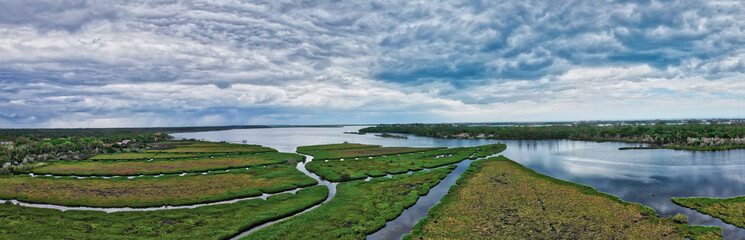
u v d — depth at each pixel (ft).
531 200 158.40
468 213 141.79
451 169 253.65
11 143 367.45
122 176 233.96
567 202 154.10
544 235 117.50
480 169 243.60
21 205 157.79
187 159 327.06
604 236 115.65
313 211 145.07
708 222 128.16
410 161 295.48
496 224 128.67
